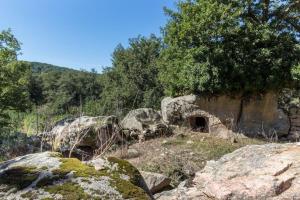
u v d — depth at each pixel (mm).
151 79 36094
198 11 18297
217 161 7719
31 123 17328
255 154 7301
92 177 3266
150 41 38344
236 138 17219
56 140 13945
